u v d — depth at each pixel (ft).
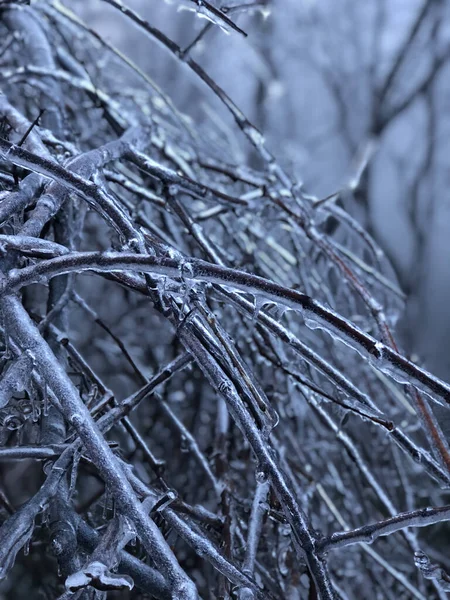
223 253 2.82
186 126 3.59
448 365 5.42
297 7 9.70
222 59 8.98
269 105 9.27
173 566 1.52
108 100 3.10
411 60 9.29
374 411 2.10
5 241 1.73
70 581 1.45
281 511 2.06
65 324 2.41
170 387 3.58
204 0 2.16
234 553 2.30
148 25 2.79
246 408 1.85
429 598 3.58
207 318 1.85
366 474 2.61
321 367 2.00
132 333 4.35
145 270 1.67
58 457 1.79
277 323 1.97
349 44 9.90
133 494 1.57
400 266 6.56
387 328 2.56
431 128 8.64
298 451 3.19
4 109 2.38
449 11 9.36
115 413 2.00
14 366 1.61
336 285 3.83
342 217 3.33
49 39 3.45
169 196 2.57
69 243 2.51
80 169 2.11
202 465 2.60
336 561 3.52
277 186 3.31
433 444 2.18
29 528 1.63
